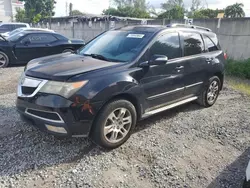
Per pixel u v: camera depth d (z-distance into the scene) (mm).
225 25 10547
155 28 4148
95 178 2725
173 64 4043
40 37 9539
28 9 50750
